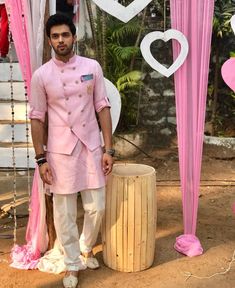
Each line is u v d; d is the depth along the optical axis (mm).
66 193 2719
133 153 5812
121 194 2930
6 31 3705
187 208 3348
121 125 5879
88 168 2766
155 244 3477
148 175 2959
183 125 3242
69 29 2559
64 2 3740
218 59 5930
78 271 2990
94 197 2820
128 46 5809
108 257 3104
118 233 2990
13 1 2945
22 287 2900
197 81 3191
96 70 2703
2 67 4895
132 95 5863
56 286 2908
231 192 4730
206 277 3002
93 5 5230
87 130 2721
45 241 3252
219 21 5660
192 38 3117
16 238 3574
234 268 3119
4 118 4703
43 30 2975
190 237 3346
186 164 3299
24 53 3006
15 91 4805
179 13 3080
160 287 2881
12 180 4301
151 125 5992
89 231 2988
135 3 2955
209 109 6117
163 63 5848
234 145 5801
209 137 5922
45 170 2705
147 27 5789
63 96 2639
